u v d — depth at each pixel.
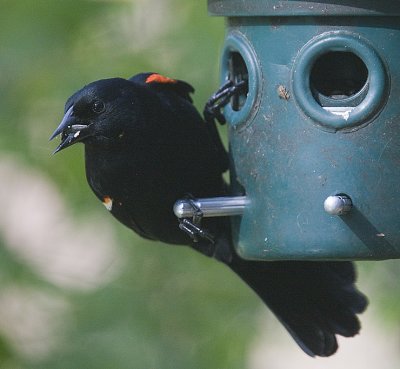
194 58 13.16
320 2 9.58
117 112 10.31
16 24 13.47
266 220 10.04
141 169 10.41
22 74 13.43
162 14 13.52
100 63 13.28
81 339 13.47
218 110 10.58
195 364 13.55
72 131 10.38
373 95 9.59
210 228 10.79
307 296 10.87
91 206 13.47
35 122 13.44
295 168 9.84
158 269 13.77
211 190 10.70
